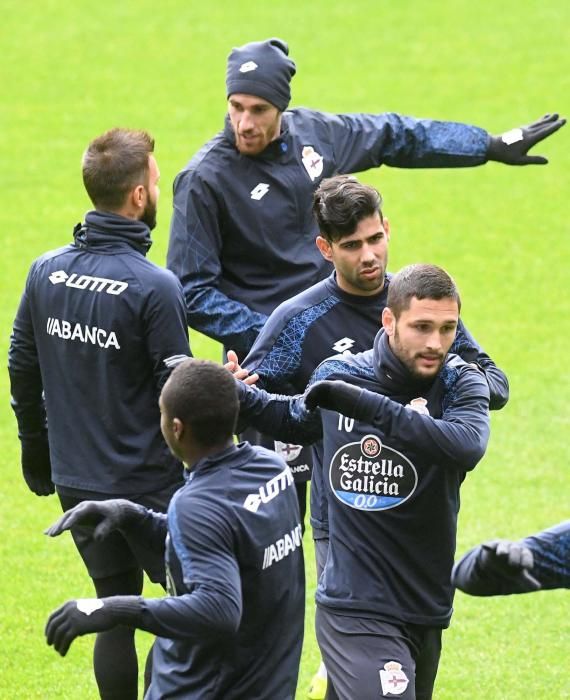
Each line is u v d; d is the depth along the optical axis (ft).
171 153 197.57
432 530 61.67
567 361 135.54
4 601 90.22
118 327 68.18
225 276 84.33
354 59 236.63
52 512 105.50
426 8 261.85
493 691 79.00
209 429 55.06
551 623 87.66
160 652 57.57
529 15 256.93
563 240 171.12
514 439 118.32
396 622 61.67
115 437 69.46
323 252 70.79
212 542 53.47
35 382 73.05
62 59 239.30
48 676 80.79
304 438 65.31
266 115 81.20
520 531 100.94
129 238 69.26
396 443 59.62
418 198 186.91
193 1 267.39
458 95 219.61
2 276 158.71
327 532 69.77
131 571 71.46
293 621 57.26
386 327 61.36
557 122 89.92
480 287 156.56
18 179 190.90
